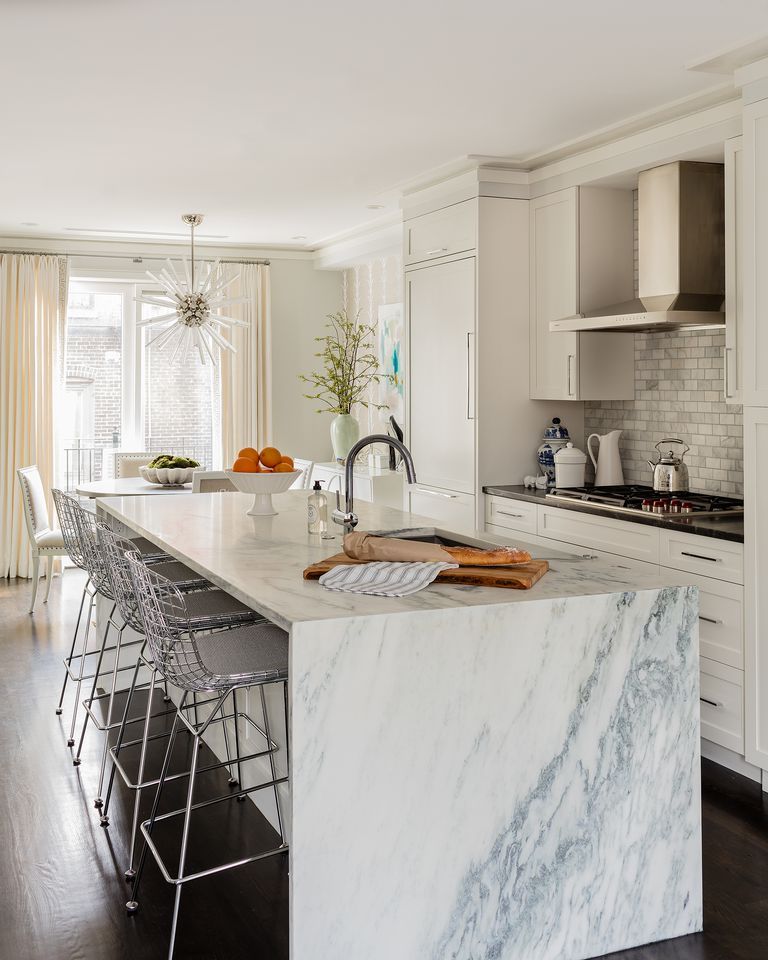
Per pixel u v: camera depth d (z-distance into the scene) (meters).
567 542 4.66
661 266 4.39
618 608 2.50
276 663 2.69
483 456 5.35
